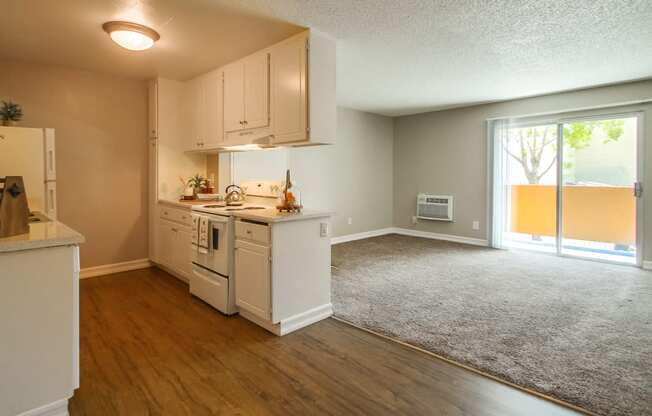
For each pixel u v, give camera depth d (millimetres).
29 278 1573
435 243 6039
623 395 1875
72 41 3031
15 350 1550
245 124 3357
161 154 4152
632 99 4324
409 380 2035
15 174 2973
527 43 3094
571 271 4301
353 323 2820
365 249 5570
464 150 6023
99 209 4070
